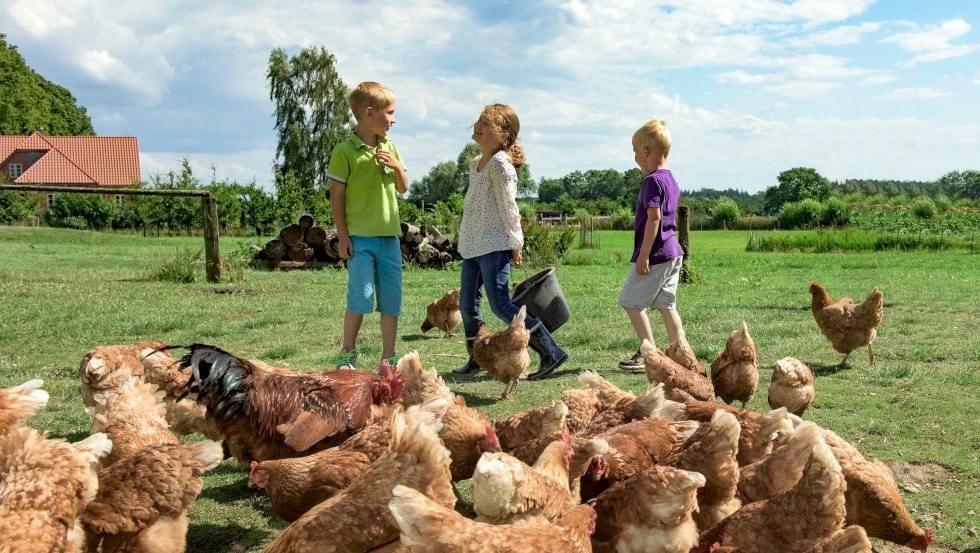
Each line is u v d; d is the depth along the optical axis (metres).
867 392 7.77
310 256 23.77
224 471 5.70
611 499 4.14
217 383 4.86
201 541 4.56
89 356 5.89
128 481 3.92
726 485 4.27
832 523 3.78
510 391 7.79
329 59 68.62
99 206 51.47
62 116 107.19
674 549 3.94
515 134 8.19
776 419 4.84
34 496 3.49
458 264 25.16
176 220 49.84
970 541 4.54
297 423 4.83
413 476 3.70
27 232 35.50
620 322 12.31
